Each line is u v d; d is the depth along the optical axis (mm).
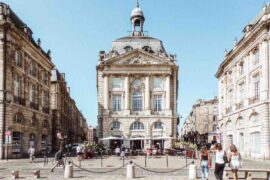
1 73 34250
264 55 33906
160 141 57344
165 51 63156
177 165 28828
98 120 57938
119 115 57531
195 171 18828
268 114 33312
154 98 58750
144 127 57562
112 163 31203
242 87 42594
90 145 40531
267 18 33531
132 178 18922
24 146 38875
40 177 19391
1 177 19266
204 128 90250
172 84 59438
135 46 61281
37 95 44875
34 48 42344
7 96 34469
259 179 18641
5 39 34656
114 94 58562
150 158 40094
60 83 65250
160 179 18500
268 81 33625
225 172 19156
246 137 39156
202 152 17062
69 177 19203
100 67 58750
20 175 20391
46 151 48031
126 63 58531
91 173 21766
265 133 33281
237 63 43875
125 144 56875
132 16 64750
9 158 34625
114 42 62031
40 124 45125
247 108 38500
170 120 57562
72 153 50375
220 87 54969
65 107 75375
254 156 36938
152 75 58719
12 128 35281
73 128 94188
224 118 49531
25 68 40125
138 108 58531
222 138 51219
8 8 36000
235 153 16312
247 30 40188
